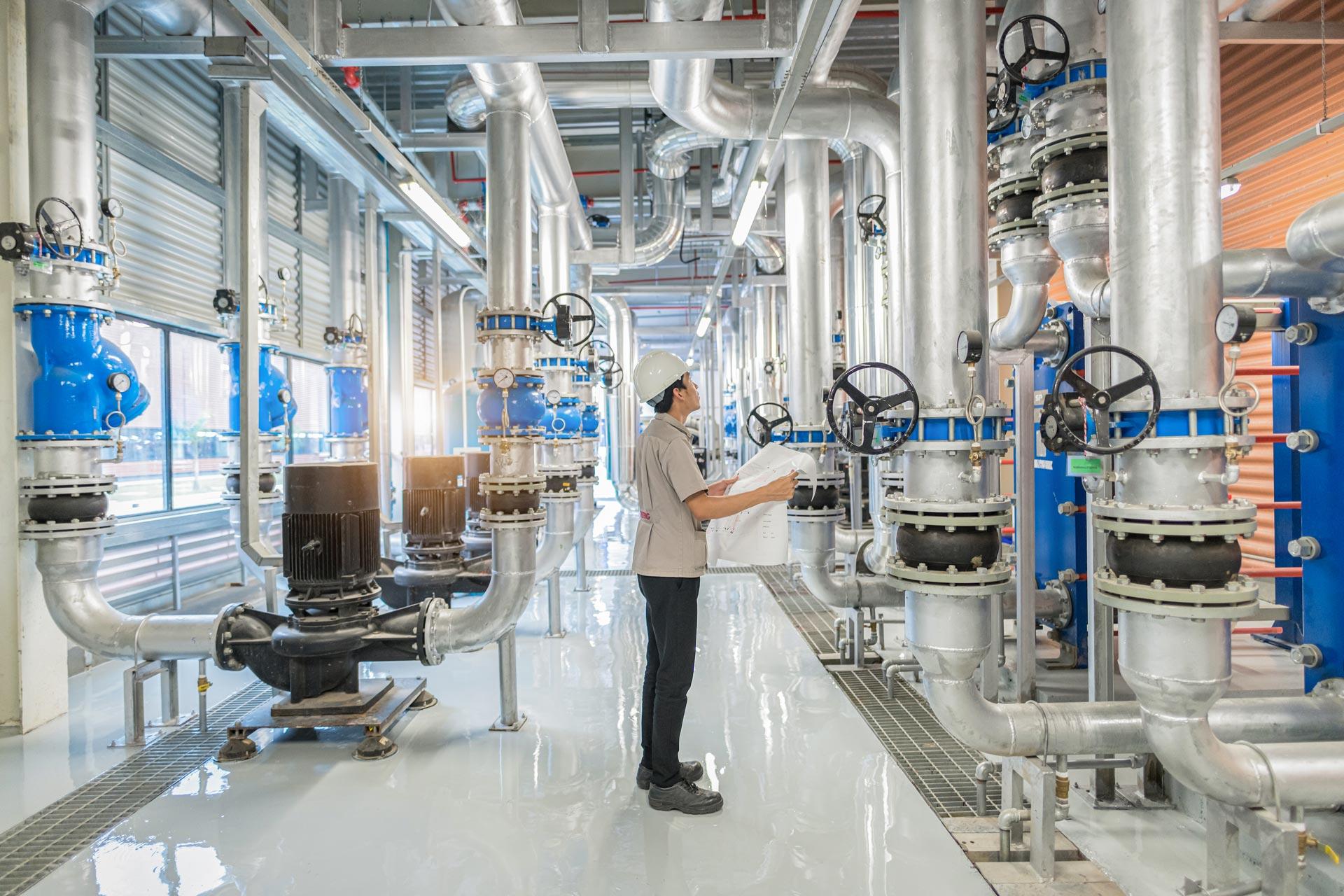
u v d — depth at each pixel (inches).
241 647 141.8
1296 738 93.7
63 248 139.3
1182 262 73.2
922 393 89.0
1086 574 167.5
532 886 90.7
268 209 297.1
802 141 191.5
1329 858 88.8
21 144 147.0
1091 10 109.0
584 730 140.9
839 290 360.2
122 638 141.6
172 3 178.4
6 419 144.6
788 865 94.4
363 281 326.3
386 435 327.9
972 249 88.1
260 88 176.6
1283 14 184.5
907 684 163.2
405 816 108.3
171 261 238.5
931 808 108.7
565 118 314.0
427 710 151.5
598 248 300.7
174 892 90.1
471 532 252.7
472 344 583.2
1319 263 87.7
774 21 127.8
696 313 736.3
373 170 243.1
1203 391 73.4
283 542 136.9
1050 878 89.8
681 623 109.0
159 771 125.6
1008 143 126.7
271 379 215.9
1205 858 90.2
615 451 647.8
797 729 138.9
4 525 144.4
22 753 133.8
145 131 225.1
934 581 85.4
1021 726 91.0
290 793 116.3
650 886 90.5
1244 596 70.9
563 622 225.3
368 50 129.0
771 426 195.5
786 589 270.2
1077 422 104.4
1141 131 74.3
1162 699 74.6
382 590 215.6
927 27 87.7
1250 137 204.2
